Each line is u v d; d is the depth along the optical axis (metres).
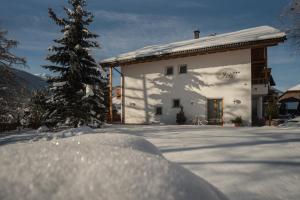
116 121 24.17
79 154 1.24
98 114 16.67
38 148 1.29
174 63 19.91
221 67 18.00
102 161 1.19
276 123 16.08
